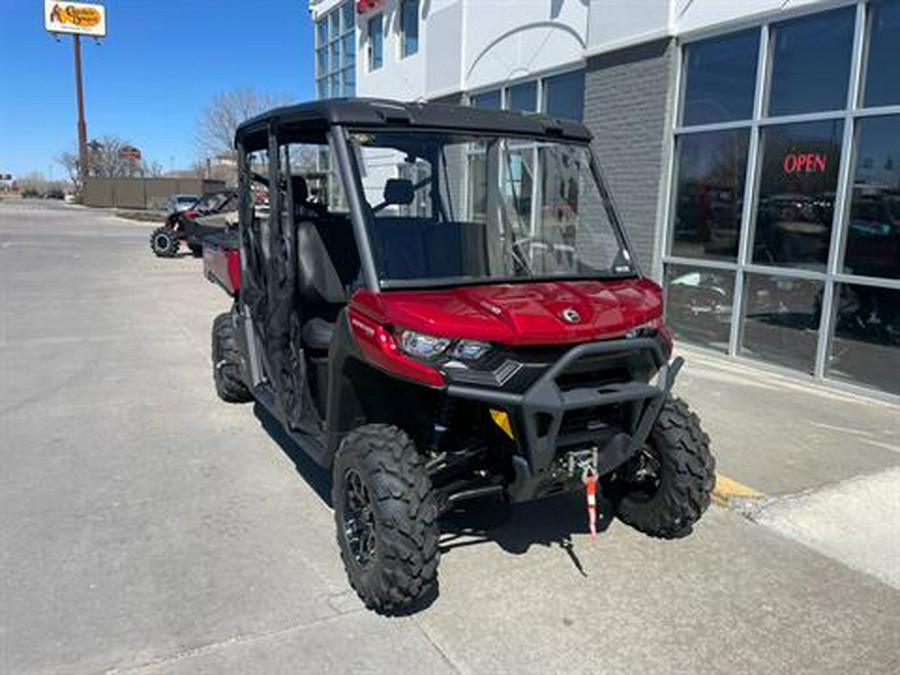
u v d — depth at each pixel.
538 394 2.88
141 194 54.91
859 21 6.22
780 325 7.13
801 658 2.93
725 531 3.99
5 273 15.00
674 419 3.66
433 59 12.97
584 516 4.15
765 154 7.18
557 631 3.08
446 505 3.17
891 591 3.42
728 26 7.34
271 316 4.32
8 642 2.93
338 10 18.19
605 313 3.19
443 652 2.92
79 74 54.12
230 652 2.89
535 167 3.81
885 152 6.16
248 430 5.49
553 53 9.90
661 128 8.13
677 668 2.86
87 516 4.04
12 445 5.12
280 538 3.83
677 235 8.26
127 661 2.83
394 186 3.52
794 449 5.05
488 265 3.57
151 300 11.73
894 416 5.80
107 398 6.26
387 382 3.40
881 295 6.23
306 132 4.11
